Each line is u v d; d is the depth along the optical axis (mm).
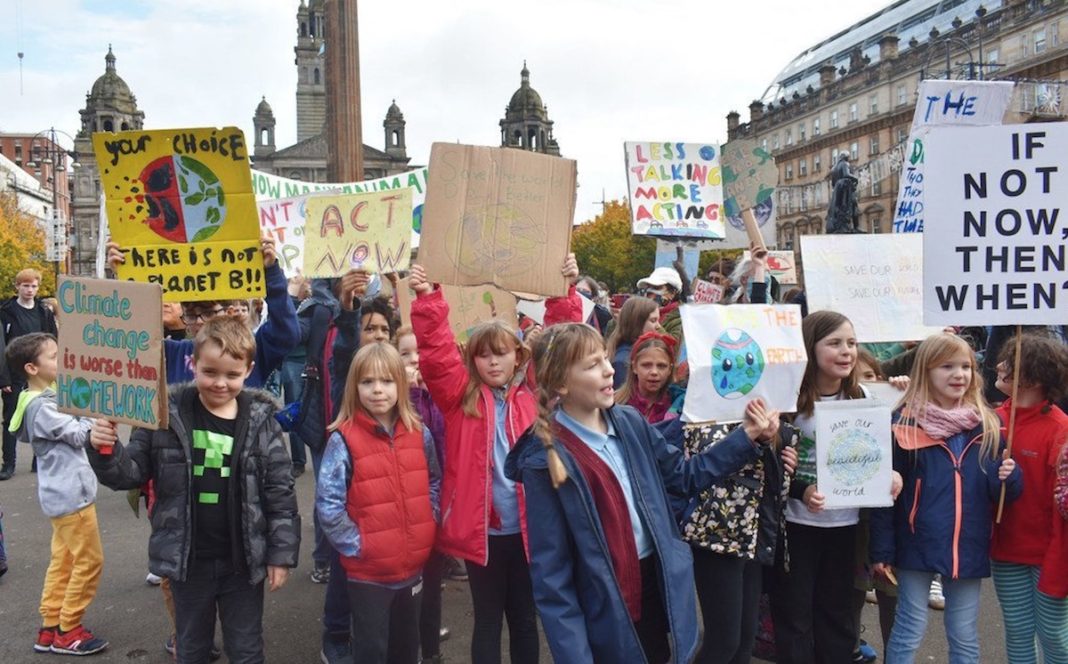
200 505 3631
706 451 3277
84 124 81812
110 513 7766
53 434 4664
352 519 3840
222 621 3754
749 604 3631
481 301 5707
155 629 5098
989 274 3883
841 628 3961
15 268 56250
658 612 3271
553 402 3047
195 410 3725
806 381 3934
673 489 3250
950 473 3717
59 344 3574
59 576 4758
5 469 9266
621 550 2930
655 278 8344
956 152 3861
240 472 3686
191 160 4219
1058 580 3605
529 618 3986
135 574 6090
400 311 5766
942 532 3680
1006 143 3828
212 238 4262
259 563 3689
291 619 5234
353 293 4965
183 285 4281
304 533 7055
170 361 4840
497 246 4762
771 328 3375
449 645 4855
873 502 3646
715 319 3311
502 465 3932
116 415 3467
